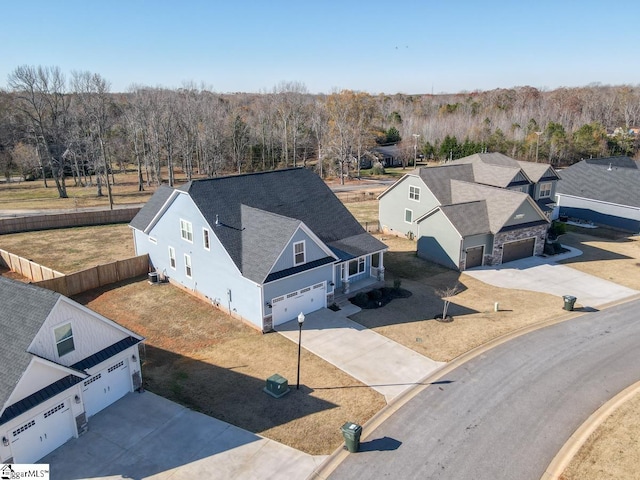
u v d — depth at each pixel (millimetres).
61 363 15344
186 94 80312
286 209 28797
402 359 20938
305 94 149125
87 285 28531
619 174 44719
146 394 18297
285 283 23719
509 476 14328
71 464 14625
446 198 37062
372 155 83000
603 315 25516
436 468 14641
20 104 67875
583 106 134125
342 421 16828
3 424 13227
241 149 77625
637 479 13961
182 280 28578
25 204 54031
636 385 18969
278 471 14445
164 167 88562
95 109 57656
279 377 18391
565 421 16828
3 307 15469
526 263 33875
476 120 114812
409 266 33156
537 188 41438
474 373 19891
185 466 14609
